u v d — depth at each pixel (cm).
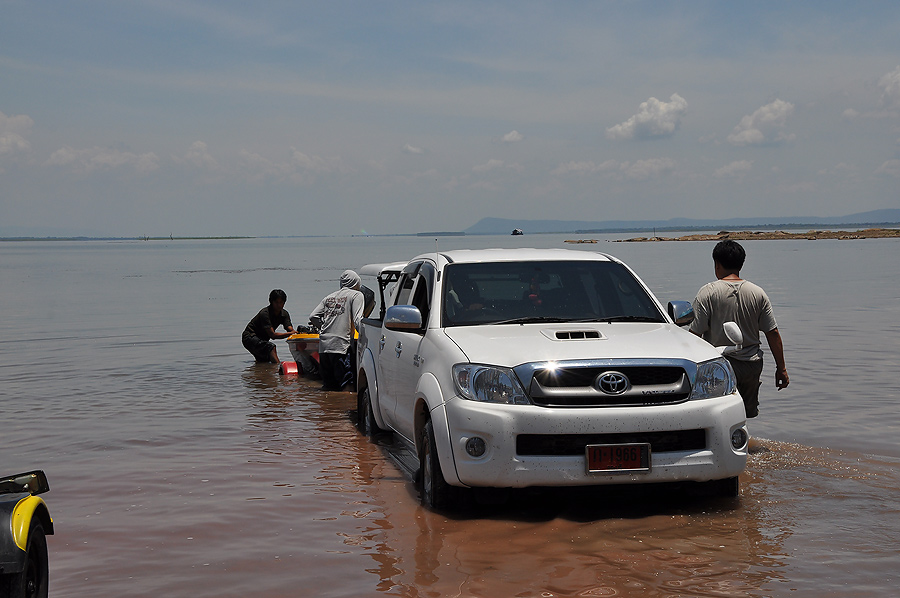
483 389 516
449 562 449
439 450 529
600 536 488
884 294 2509
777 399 923
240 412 936
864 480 602
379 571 439
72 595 414
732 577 420
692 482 530
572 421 497
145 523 531
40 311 2398
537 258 666
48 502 581
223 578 434
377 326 771
